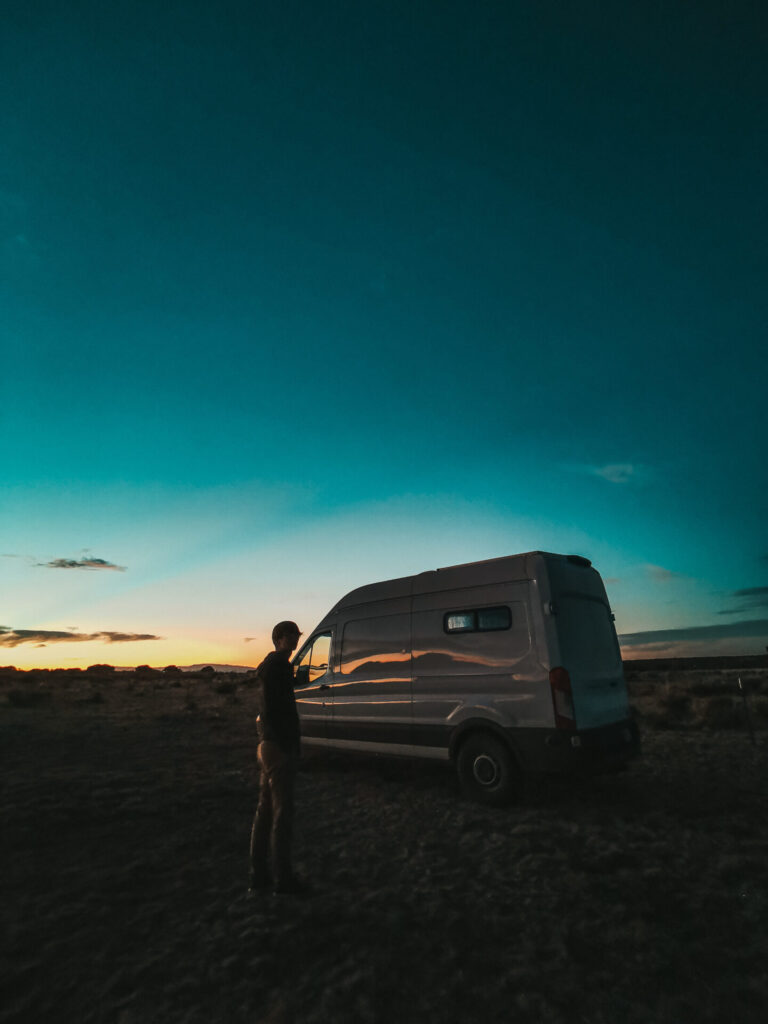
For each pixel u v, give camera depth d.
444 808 6.54
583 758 6.14
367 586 8.77
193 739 11.87
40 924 3.64
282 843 4.05
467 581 7.48
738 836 5.35
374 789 7.52
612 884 4.24
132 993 2.88
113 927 3.59
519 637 6.77
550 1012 2.70
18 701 21.00
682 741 10.72
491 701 6.76
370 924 3.60
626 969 3.07
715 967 3.08
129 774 8.14
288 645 4.43
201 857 4.91
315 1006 2.75
